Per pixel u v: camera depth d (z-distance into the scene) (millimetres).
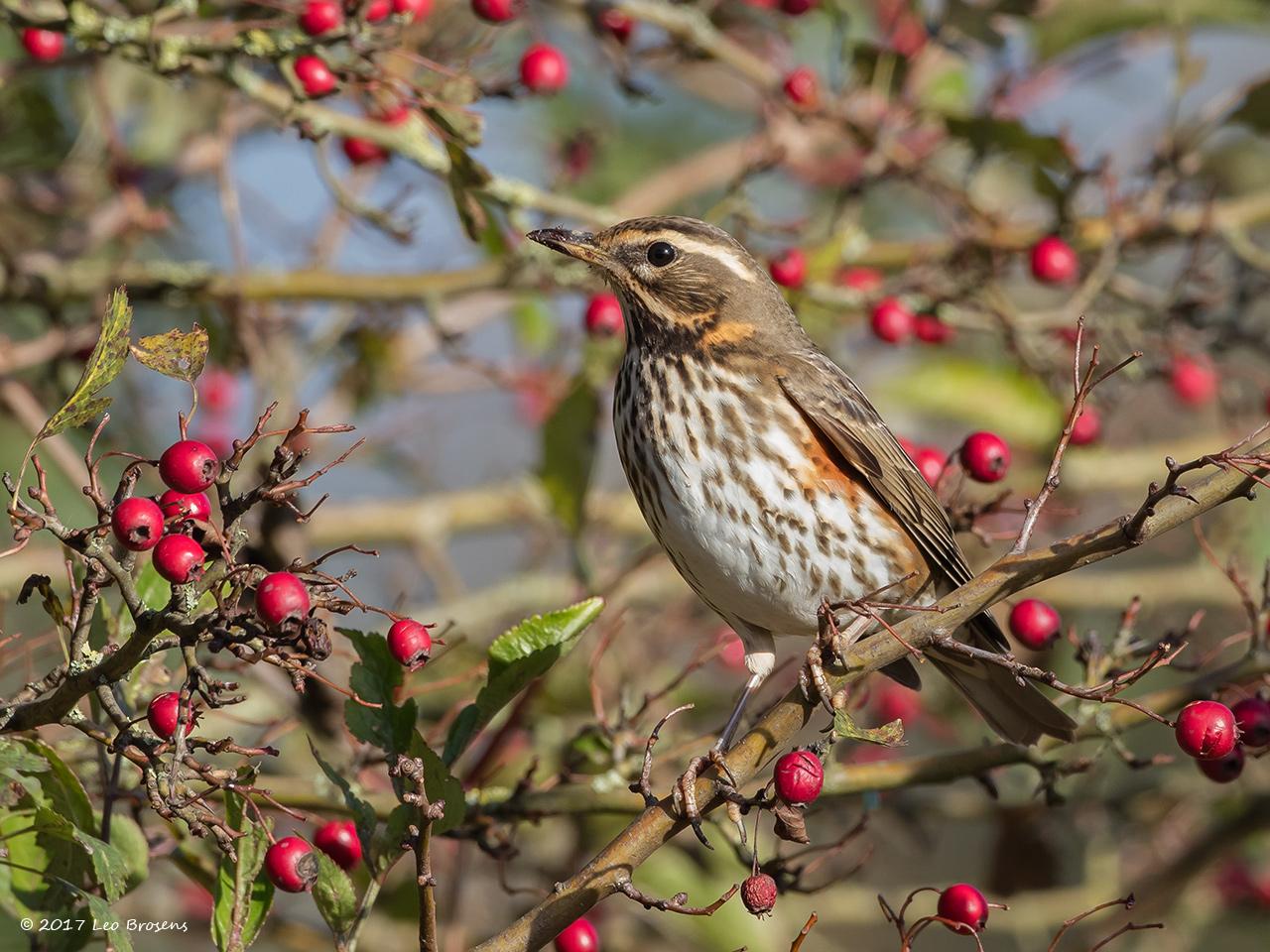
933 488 9797
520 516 14375
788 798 6727
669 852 11305
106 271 11453
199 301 11594
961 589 7254
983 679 9523
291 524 10008
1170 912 13734
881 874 16156
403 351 14508
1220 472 7062
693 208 14586
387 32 9406
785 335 10305
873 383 14648
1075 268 12094
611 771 8805
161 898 11984
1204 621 14930
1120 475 14891
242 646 5871
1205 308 12469
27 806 6996
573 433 11258
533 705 11062
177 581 5875
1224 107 12477
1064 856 14039
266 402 11664
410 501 14602
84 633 6168
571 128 15570
